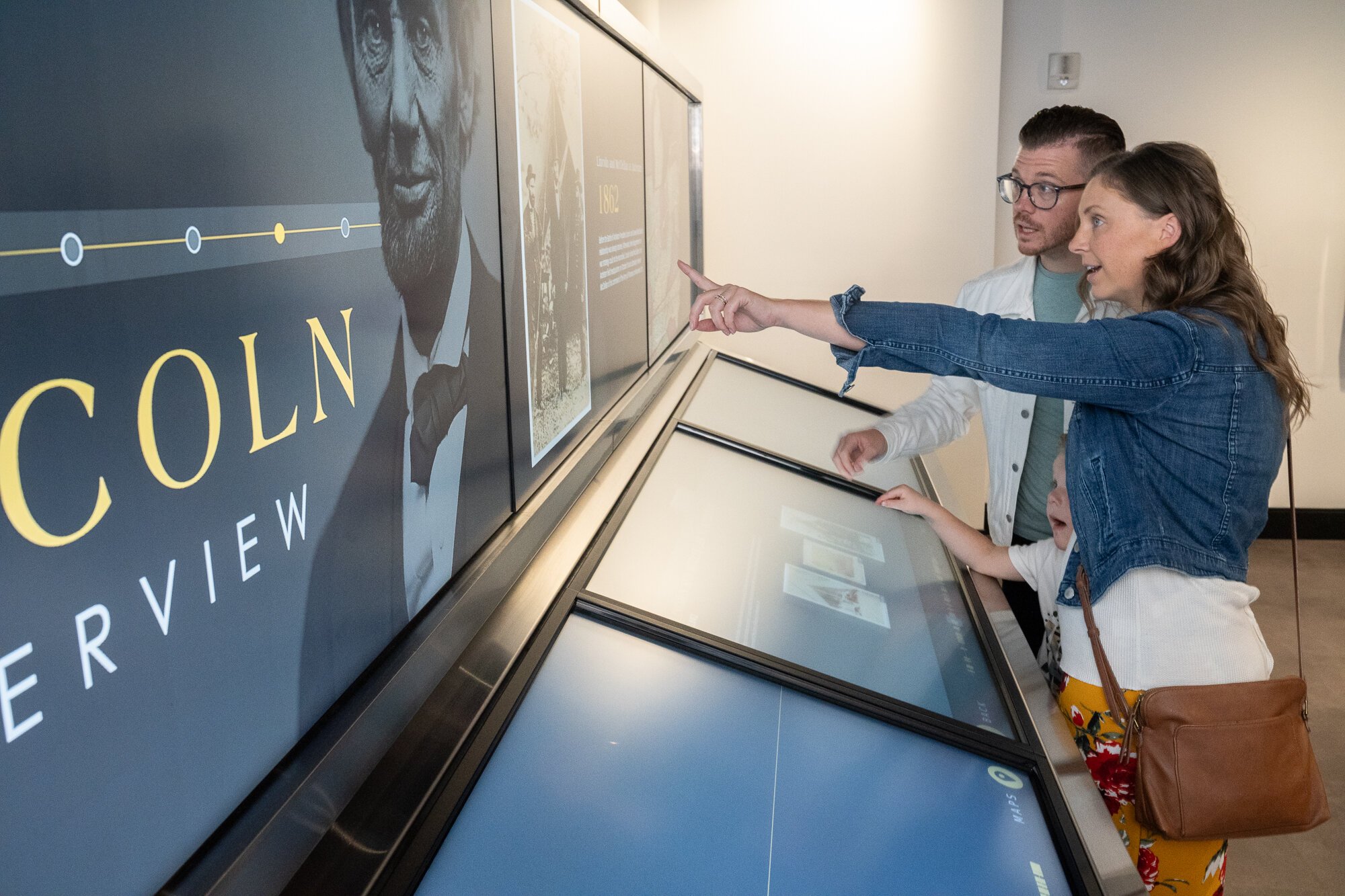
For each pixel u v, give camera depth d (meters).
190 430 0.52
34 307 0.41
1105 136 1.74
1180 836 1.12
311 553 0.66
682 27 3.40
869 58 3.38
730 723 0.92
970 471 3.92
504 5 1.06
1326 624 3.52
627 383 1.84
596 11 1.46
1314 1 3.98
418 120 0.82
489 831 0.72
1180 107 4.11
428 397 0.87
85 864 0.45
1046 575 1.44
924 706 1.05
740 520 1.52
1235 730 1.11
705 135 3.47
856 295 1.12
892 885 0.74
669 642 1.04
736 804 0.80
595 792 0.78
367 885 0.63
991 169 3.45
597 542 1.26
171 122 0.50
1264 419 1.13
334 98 0.67
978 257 3.51
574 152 1.39
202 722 0.54
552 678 0.93
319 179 0.65
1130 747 1.17
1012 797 0.90
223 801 0.57
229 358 0.55
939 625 1.29
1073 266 1.85
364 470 0.74
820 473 1.83
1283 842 2.33
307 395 0.65
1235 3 4.00
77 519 0.44
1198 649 1.16
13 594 0.40
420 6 0.82
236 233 0.56
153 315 0.49
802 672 1.02
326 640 0.69
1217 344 1.10
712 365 2.63
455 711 0.82
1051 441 1.88
